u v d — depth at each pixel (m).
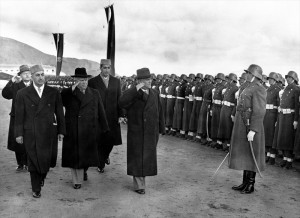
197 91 10.88
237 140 5.64
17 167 6.86
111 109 6.82
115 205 4.97
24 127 5.05
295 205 5.16
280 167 7.74
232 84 9.29
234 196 5.53
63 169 6.95
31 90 5.11
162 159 8.19
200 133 10.39
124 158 8.20
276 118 8.19
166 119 12.31
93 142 5.69
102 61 6.82
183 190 5.79
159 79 13.91
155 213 4.70
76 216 4.50
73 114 5.62
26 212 4.59
